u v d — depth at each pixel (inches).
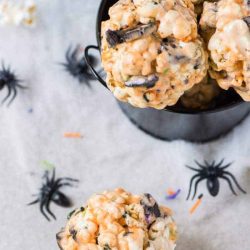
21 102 21.3
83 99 21.3
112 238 16.5
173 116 19.1
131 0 16.4
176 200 20.5
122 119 21.2
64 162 20.8
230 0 16.0
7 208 20.5
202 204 20.4
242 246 20.1
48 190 20.5
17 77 21.4
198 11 17.3
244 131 20.9
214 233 20.2
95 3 22.0
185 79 15.9
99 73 21.5
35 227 20.3
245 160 20.6
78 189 20.6
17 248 20.2
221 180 20.5
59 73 21.5
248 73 15.8
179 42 15.7
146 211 17.0
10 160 20.8
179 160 20.7
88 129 21.1
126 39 15.5
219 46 15.8
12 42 21.8
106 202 17.1
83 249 16.7
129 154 20.9
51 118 21.2
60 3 22.0
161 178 20.7
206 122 19.6
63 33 21.8
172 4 15.9
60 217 20.4
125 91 16.2
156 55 15.5
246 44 15.6
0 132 21.0
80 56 21.6
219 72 16.7
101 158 20.8
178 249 20.1
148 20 15.7
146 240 16.8
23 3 21.9
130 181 20.7
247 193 20.4
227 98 18.8
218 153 20.8
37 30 21.9
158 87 15.7
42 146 20.9
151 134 21.0
